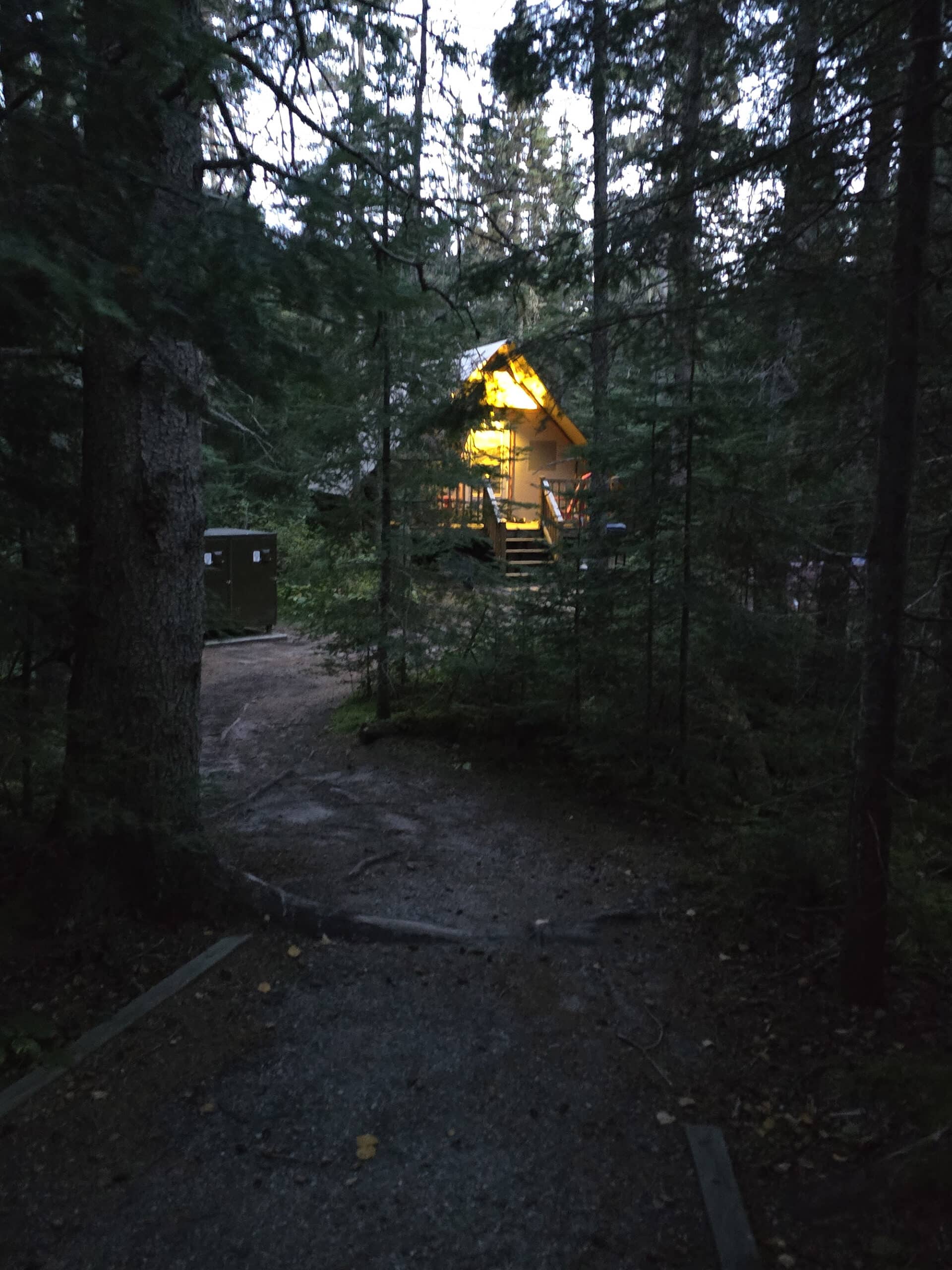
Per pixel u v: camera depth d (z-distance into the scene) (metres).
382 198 5.62
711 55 4.99
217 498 17.14
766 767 7.30
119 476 4.72
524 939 5.04
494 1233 2.90
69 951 4.44
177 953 4.61
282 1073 3.74
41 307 3.09
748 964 4.77
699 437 6.74
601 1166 3.25
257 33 4.90
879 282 4.10
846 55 4.23
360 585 10.19
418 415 8.59
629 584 7.25
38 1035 3.79
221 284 3.05
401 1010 4.29
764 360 6.11
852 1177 3.14
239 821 6.96
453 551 9.58
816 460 6.28
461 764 8.44
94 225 2.92
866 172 4.48
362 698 10.37
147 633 4.82
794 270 4.09
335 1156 3.25
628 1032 4.17
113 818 4.37
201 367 4.82
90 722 4.69
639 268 4.53
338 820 7.05
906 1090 3.42
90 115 2.95
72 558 4.85
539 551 9.80
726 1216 2.96
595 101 4.89
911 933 4.69
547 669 8.06
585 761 7.86
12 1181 3.04
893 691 4.12
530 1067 3.86
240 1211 2.96
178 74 3.38
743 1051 4.01
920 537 5.93
